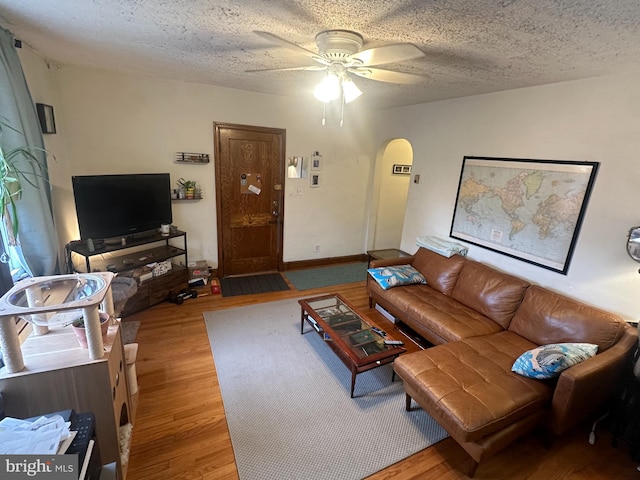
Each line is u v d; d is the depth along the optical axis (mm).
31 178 2084
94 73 3156
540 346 2361
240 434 2006
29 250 2131
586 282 2514
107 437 1595
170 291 3631
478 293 2949
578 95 2477
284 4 1536
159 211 3529
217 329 3145
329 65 2023
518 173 2943
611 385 2021
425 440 2029
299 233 4828
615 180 2305
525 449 2006
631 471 1883
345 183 4957
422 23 1664
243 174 4227
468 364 2152
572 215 2561
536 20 1529
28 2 1624
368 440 2006
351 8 1536
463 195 3523
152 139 3568
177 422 2066
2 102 1882
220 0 1529
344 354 2545
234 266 4512
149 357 2689
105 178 2992
